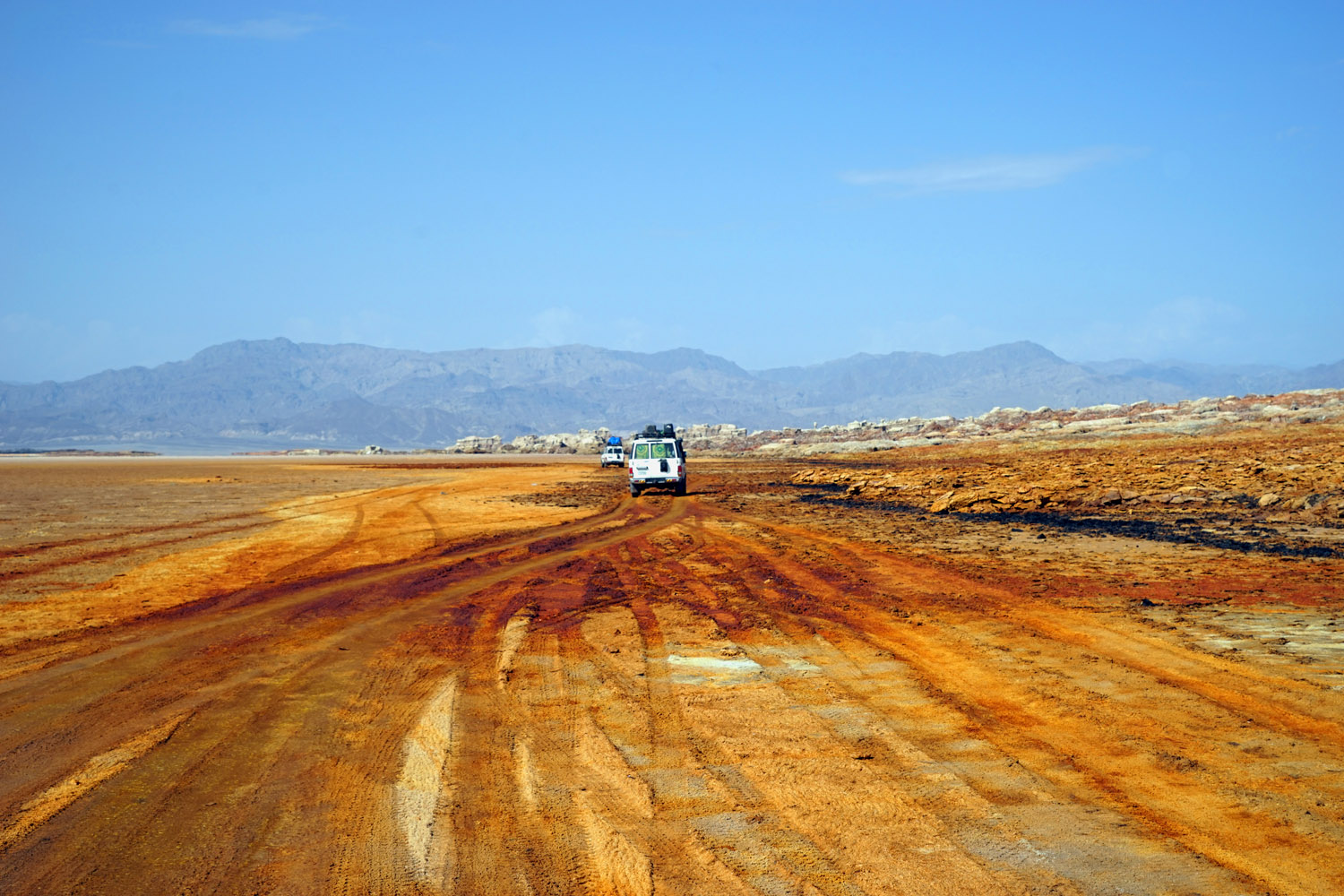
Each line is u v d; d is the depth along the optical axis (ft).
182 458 422.82
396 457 444.55
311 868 17.43
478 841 18.67
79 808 20.34
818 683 30.66
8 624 41.04
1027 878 16.79
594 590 49.65
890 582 50.60
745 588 49.70
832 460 274.36
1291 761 22.66
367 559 62.54
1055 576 50.70
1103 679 30.25
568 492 139.74
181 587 50.93
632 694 29.55
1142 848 17.99
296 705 28.58
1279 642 34.55
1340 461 105.70
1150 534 67.56
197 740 25.13
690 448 453.99
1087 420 309.22
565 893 16.47
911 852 17.97
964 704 27.94
